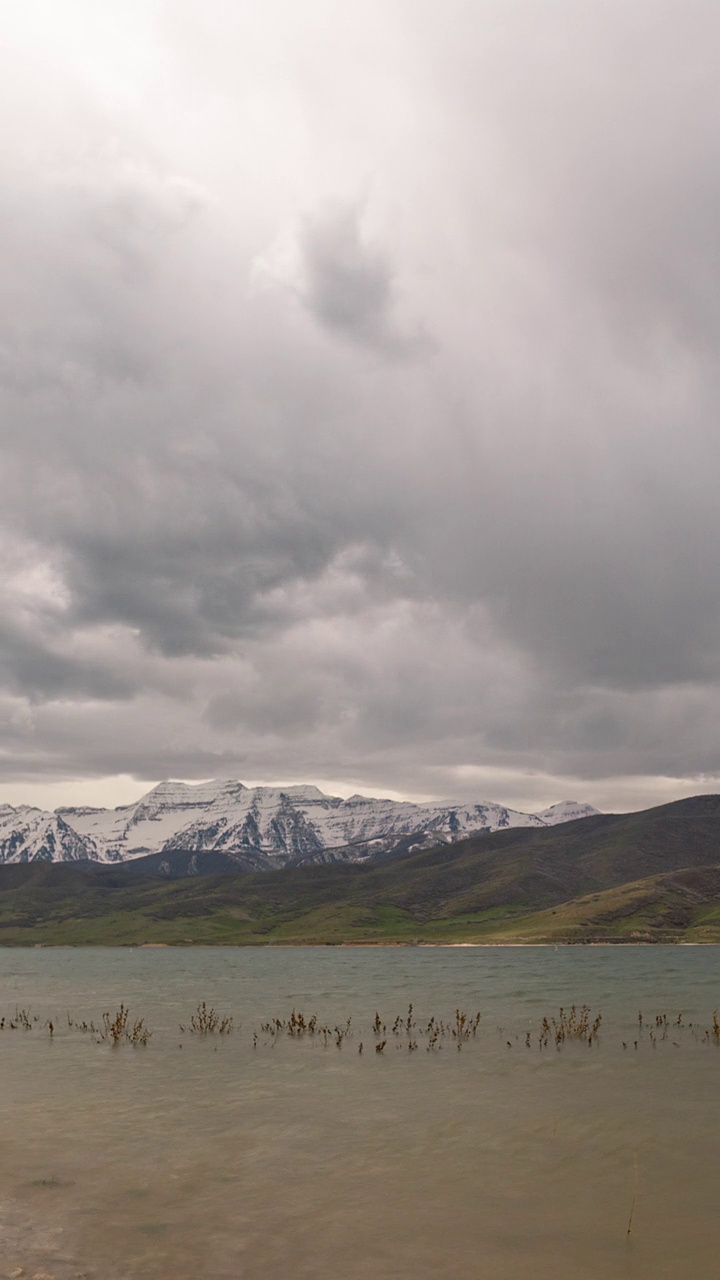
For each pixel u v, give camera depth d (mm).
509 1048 60906
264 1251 25531
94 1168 33875
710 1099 44625
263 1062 56875
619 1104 43656
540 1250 25719
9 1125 40719
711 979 124812
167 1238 26562
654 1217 28438
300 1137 38156
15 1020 79812
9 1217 28438
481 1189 31203
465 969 163500
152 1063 57031
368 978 142750
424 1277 23812
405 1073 52375
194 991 119812
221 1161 34688
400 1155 35312
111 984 139125
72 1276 23609
